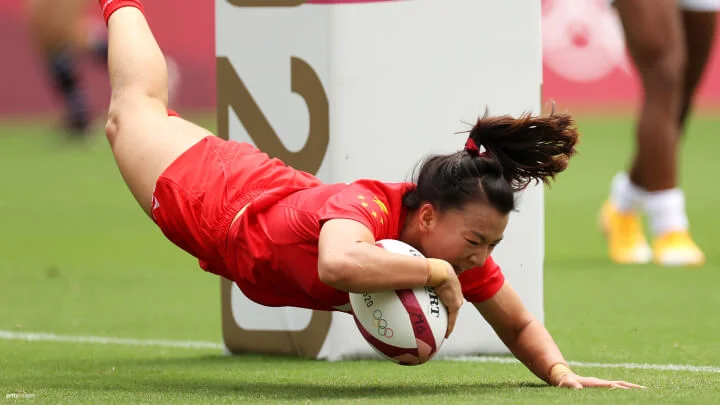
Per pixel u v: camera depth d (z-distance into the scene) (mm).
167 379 15977
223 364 17672
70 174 58094
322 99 17438
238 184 14602
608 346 19562
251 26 18062
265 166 14836
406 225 13625
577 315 23391
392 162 17672
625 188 31938
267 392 14359
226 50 18344
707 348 19234
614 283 28000
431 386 14844
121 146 15398
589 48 77125
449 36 17922
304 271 13867
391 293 13008
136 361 18172
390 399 13102
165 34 78250
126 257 34125
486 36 18156
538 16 18422
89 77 76500
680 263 31016
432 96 17859
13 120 82000
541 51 18484
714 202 45156
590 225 40375
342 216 13203
